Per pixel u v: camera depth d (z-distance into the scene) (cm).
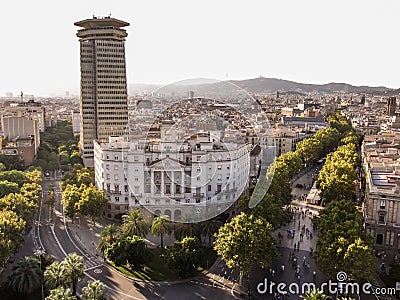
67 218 19062
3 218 13612
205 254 14525
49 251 15175
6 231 13212
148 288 12469
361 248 11100
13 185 19125
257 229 12250
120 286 12581
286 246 15338
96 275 13275
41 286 11512
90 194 17612
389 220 14800
